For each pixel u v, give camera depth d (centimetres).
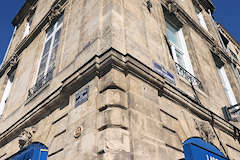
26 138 589
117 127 371
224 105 829
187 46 888
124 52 489
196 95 681
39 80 774
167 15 902
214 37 1193
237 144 727
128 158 352
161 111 486
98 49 501
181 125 520
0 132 795
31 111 640
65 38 730
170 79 592
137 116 405
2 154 700
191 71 810
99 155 352
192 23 1007
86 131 395
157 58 592
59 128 503
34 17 1191
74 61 582
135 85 448
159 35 677
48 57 816
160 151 402
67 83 508
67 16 812
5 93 1053
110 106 395
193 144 423
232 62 1204
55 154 460
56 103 554
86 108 430
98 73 455
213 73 906
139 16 631
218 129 677
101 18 569
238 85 1075
